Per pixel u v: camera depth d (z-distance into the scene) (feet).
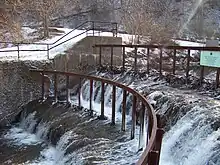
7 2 73.61
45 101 45.29
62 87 50.44
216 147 20.36
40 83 48.21
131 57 61.93
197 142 22.56
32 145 34.65
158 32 79.51
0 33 68.28
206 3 120.98
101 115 35.06
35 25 83.82
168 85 38.09
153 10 103.09
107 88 42.14
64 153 28.48
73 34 73.67
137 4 98.02
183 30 108.58
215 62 32.24
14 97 46.26
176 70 53.31
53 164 29.30
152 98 32.91
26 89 47.19
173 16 111.04
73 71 52.95
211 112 24.71
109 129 31.55
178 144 24.35
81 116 36.52
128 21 88.22
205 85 34.58
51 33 79.05
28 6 80.12
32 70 47.26
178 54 68.18
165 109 29.81
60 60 51.37
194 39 98.02
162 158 24.17
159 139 12.87
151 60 60.03
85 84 48.14
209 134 22.15
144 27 80.69
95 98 43.98
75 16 109.09
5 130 41.19
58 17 99.81
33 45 65.98
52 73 45.57
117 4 117.39
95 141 28.35
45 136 35.55
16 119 46.01
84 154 25.72
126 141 28.22
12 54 56.18
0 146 34.68
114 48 59.98
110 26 108.99
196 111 25.46
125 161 23.90
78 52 56.85
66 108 40.73
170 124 28.09
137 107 33.30
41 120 39.11
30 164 29.89
